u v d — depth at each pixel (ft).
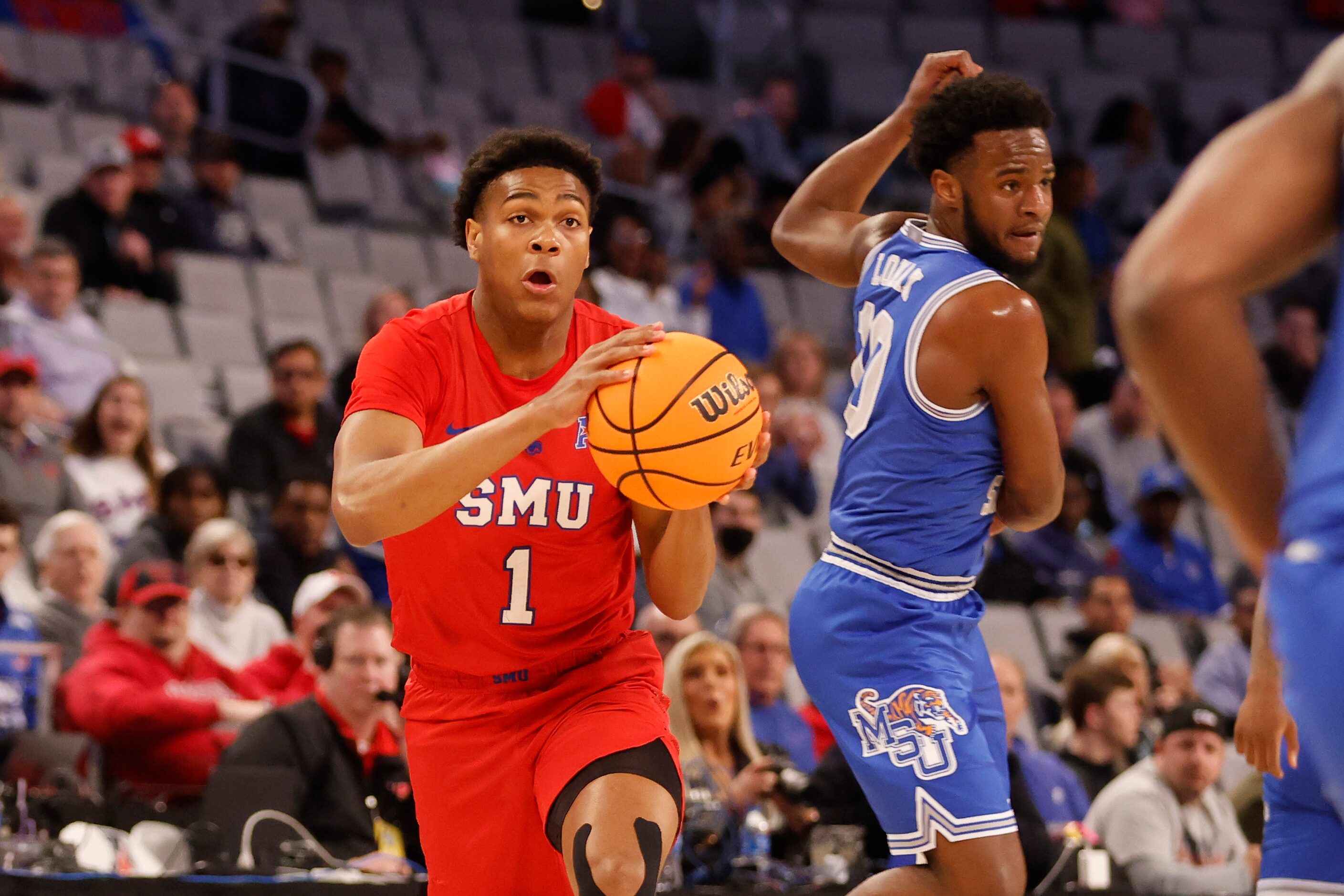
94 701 52.26
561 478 28.76
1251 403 11.48
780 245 36.04
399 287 103.09
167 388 84.58
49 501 68.69
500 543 28.73
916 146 32.35
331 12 139.85
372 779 48.88
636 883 25.38
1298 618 11.58
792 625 32.83
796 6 163.43
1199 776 52.80
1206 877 50.52
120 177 92.27
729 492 27.53
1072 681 61.87
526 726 29.40
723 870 45.52
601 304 86.22
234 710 53.52
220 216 101.14
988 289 30.45
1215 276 11.28
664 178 128.67
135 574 56.75
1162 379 11.55
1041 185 31.37
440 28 145.89
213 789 45.11
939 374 30.53
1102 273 119.75
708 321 103.91
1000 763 31.30
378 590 69.92
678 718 49.21
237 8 135.74
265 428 73.67
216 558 60.44
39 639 58.13
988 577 79.46
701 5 158.81
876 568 31.63
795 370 92.02
